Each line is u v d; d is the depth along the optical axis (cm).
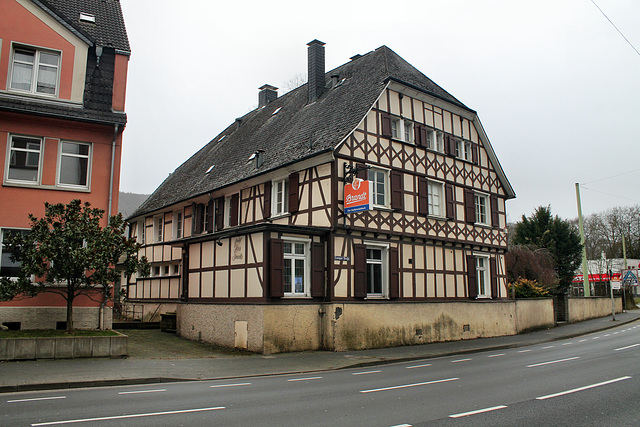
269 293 1606
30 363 1198
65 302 1516
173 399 851
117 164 1630
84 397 870
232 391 945
